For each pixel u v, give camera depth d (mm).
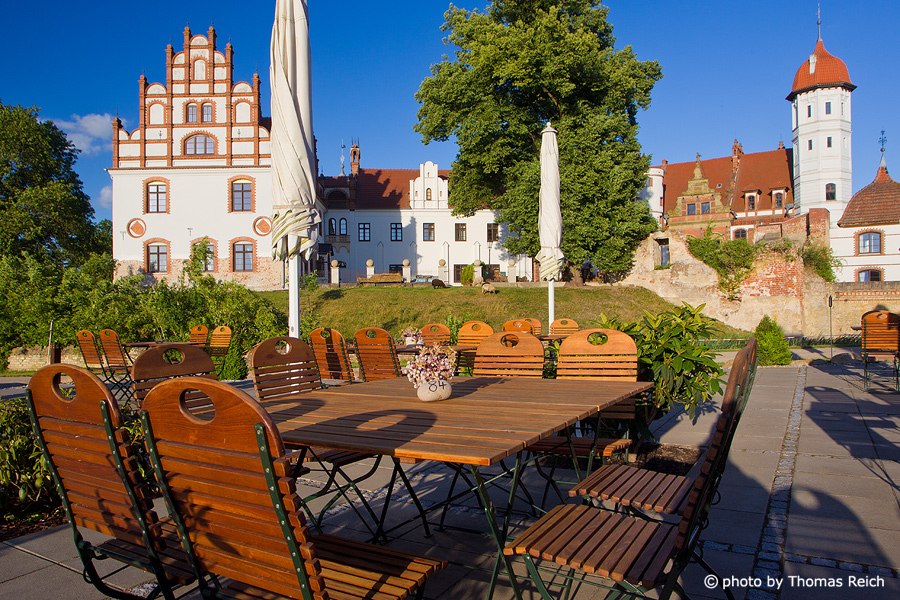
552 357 7309
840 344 23578
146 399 1878
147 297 14695
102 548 2373
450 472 5230
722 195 54938
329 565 2262
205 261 19000
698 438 6566
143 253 36062
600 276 33625
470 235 46938
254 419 1621
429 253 46875
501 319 26641
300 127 6520
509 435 2582
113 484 2143
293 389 4242
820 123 51906
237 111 36406
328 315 26328
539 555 2330
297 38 6547
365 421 2994
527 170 28031
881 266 42375
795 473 5078
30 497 4160
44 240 35531
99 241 41125
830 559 3359
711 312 31281
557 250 12789
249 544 1771
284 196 6480
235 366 11508
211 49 36281
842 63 51875
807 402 8883
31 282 15672
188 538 1919
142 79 36250
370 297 29188
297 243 6539
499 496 4602
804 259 32531
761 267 30438
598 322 6383
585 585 3127
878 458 5508
